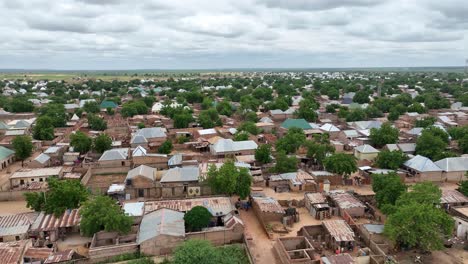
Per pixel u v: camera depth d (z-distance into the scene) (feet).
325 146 323.57
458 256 176.55
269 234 194.29
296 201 237.66
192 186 251.39
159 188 249.96
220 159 316.81
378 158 305.32
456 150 354.13
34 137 395.34
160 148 352.28
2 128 435.94
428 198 193.98
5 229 185.47
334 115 558.97
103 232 185.06
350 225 198.80
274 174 284.61
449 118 505.66
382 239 182.80
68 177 276.82
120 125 478.59
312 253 169.07
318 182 271.28
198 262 151.12
